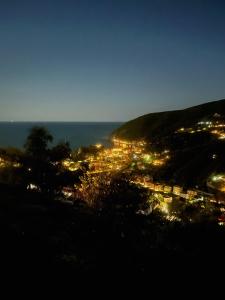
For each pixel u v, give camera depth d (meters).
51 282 9.74
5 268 10.07
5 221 15.78
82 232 15.95
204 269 12.21
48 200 24.31
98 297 9.54
